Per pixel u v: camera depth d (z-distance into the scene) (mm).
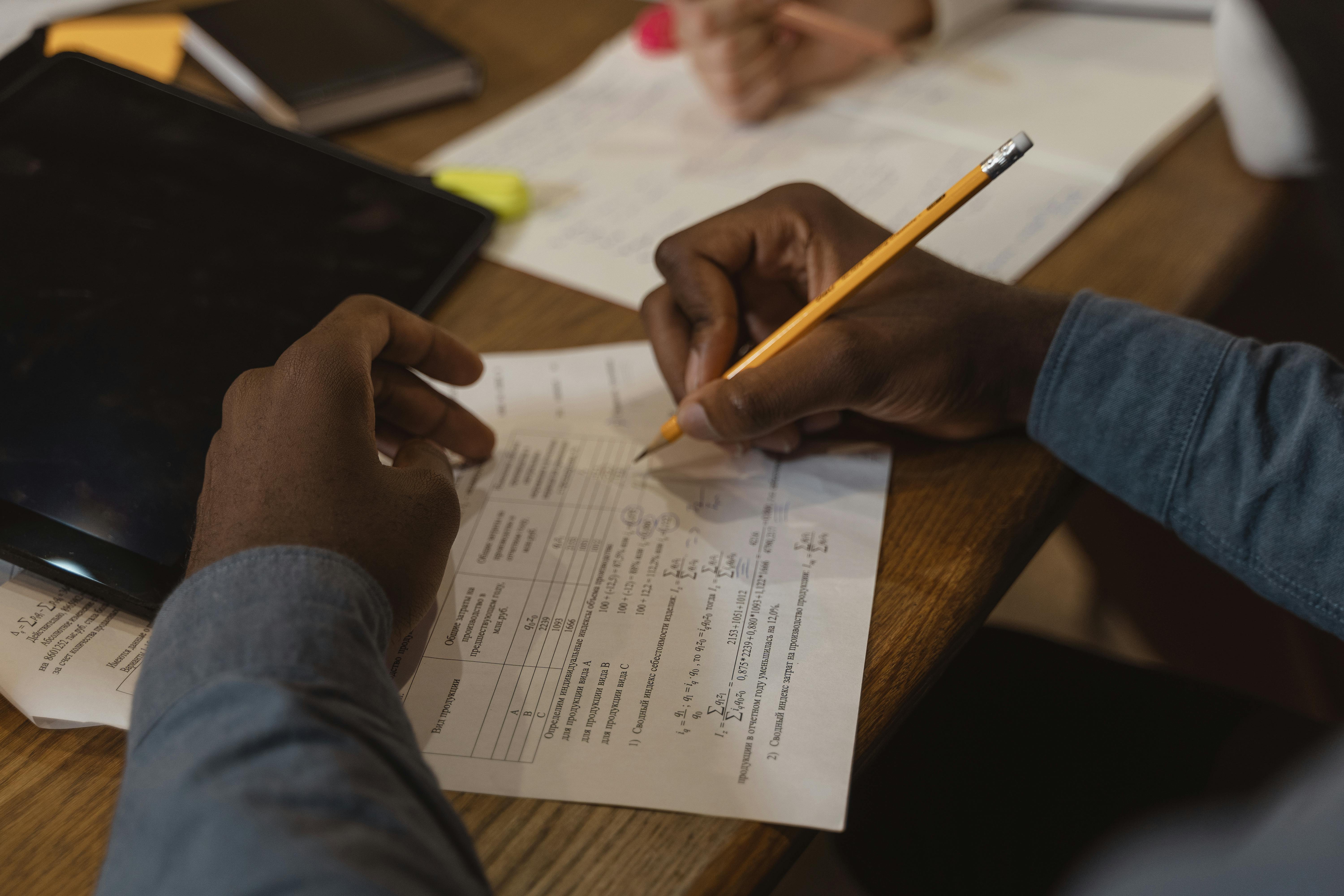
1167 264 652
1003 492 504
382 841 280
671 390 547
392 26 883
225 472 388
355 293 605
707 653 429
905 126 802
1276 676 957
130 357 523
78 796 386
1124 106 796
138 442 487
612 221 717
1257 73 670
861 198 724
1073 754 602
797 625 440
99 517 459
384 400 482
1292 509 449
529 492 510
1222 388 475
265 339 549
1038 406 509
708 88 828
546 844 363
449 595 456
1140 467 487
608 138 811
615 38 955
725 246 538
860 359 475
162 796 287
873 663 425
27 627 438
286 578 342
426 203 689
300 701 304
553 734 399
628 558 474
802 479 515
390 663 426
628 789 379
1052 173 733
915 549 477
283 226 627
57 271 552
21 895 355
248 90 808
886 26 896
